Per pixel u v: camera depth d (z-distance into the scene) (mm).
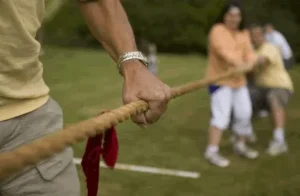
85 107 8188
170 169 4887
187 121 7105
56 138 882
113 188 4301
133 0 23562
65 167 1488
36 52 1396
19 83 1379
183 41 22938
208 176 4707
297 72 13766
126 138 6020
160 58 18078
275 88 5465
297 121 7137
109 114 1192
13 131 1384
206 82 2518
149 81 1455
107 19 1578
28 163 782
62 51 17562
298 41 20766
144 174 4699
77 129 980
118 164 4977
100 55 17156
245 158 5336
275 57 5375
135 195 4160
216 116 5059
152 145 5750
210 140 5102
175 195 4199
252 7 21578
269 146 5609
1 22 1298
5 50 1317
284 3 21969
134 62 1516
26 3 1358
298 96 9344
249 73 5512
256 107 5613
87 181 1454
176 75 13383
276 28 21125
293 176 4742
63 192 1469
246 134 5324
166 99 1435
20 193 1404
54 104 1529
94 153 1403
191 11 22953
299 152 5574
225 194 4246
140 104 1376
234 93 5145
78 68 13562
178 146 5734
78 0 1623
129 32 1588
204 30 23078
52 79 11414
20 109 1384
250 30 5375
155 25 23188
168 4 23391
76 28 21203
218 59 4945
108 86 10508
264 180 4617
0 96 1343
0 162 740
